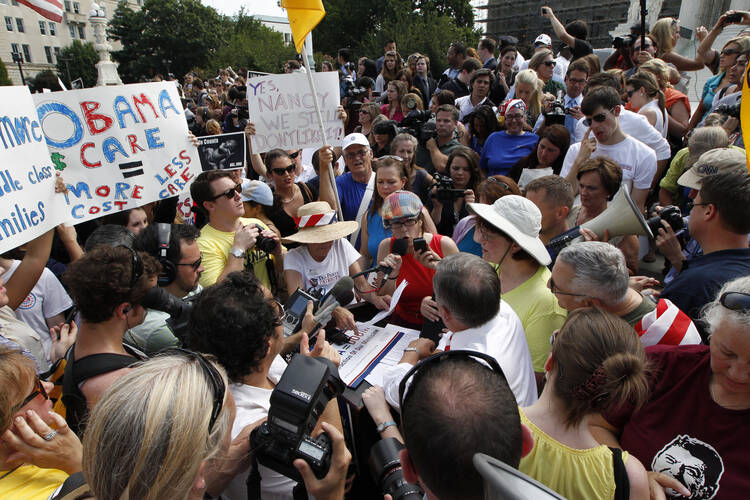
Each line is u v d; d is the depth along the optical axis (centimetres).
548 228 297
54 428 144
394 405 185
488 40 941
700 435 148
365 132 679
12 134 233
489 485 81
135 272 182
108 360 172
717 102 493
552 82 686
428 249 256
